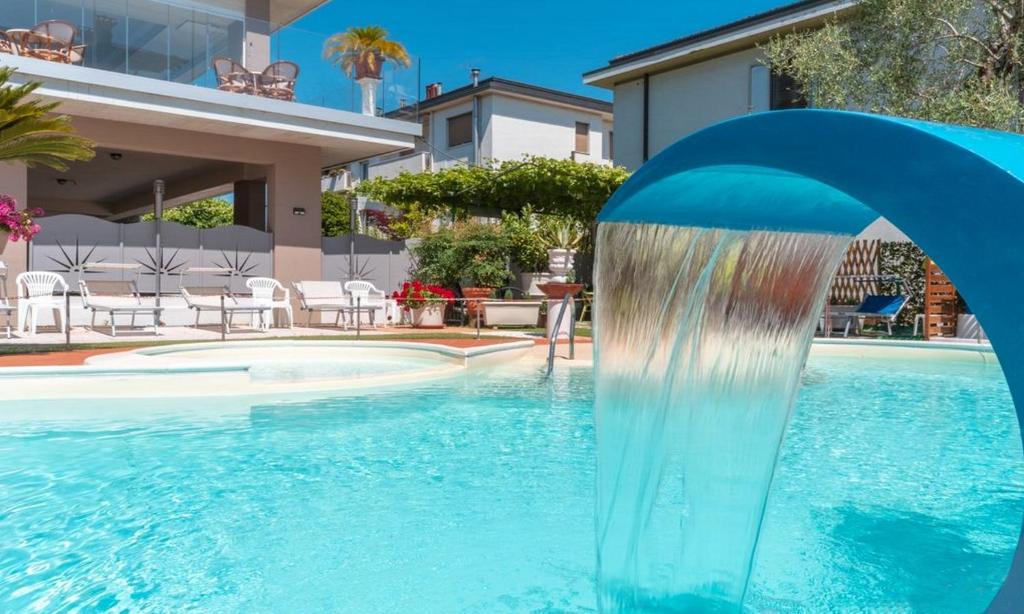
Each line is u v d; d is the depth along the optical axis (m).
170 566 2.73
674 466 2.18
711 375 2.13
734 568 2.26
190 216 32.44
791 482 3.89
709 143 1.42
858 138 1.16
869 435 5.14
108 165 17.12
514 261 16.48
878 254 13.90
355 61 14.93
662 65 18.53
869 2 10.94
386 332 12.79
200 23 13.21
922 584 2.56
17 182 12.19
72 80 11.70
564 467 4.20
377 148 15.64
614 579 2.17
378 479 3.95
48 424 5.37
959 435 5.14
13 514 3.35
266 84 13.80
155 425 5.36
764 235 1.97
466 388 7.05
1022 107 9.48
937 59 10.79
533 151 25.11
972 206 1.01
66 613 2.33
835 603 2.39
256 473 4.06
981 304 1.00
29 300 10.81
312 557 2.82
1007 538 3.02
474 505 3.48
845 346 10.52
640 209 1.75
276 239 14.87
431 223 17.77
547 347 10.46
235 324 14.06
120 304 11.42
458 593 2.49
